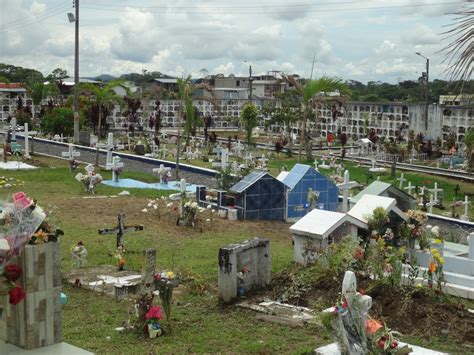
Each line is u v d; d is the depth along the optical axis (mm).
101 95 61281
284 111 73062
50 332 6156
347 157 53531
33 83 78188
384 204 15297
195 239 19719
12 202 6113
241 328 11055
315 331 10781
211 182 32312
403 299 11641
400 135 63000
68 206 24266
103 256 16656
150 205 24016
